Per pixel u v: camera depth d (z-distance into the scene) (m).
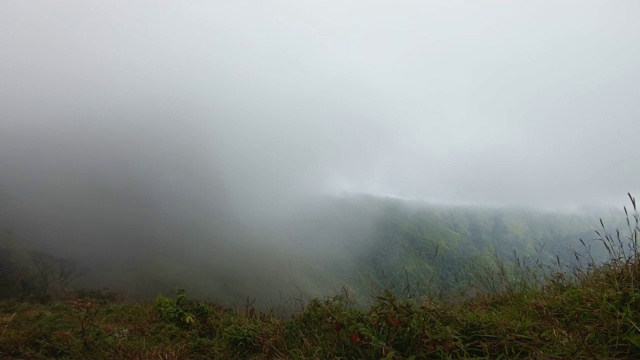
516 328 3.27
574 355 2.72
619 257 3.88
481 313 3.90
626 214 4.02
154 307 7.85
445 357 3.07
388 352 3.22
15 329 5.46
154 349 4.95
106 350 4.84
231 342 5.09
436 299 4.45
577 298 3.50
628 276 3.57
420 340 3.23
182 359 4.88
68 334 4.99
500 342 3.12
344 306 4.85
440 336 3.17
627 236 3.96
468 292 4.75
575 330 3.06
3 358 4.64
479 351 3.21
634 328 2.82
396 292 4.60
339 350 3.60
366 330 3.57
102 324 6.62
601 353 2.74
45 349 4.84
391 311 3.74
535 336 3.12
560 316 3.50
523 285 4.48
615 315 3.05
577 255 4.38
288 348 4.38
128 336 5.86
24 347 4.86
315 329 4.46
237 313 7.39
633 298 3.08
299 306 5.69
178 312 7.04
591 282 3.79
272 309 6.26
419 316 3.62
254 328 5.28
